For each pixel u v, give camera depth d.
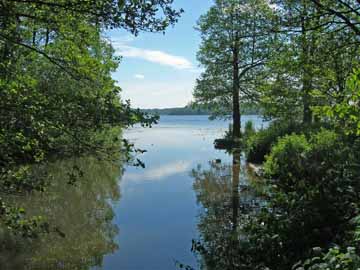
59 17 5.91
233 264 7.59
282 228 6.96
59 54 6.32
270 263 6.88
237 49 34.91
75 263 8.68
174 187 17.52
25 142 5.54
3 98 5.18
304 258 6.33
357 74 3.97
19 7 5.80
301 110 21.25
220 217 11.66
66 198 15.09
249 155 23.47
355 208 6.66
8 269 8.29
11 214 6.29
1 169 5.76
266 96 21.81
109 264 8.63
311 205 7.00
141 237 10.47
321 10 11.41
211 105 37.41
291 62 13.32
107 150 5.79
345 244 5.39
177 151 33.91
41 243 9.88
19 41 5.61
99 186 17.75
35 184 6.30
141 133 64.75
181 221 11.91
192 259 8.77
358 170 7.46
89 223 11.76
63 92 5.78
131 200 15.00
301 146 14.27
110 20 5.29
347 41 11.52
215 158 27.50
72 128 5.40
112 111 5.26
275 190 8.48
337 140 9.71
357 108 4.15
